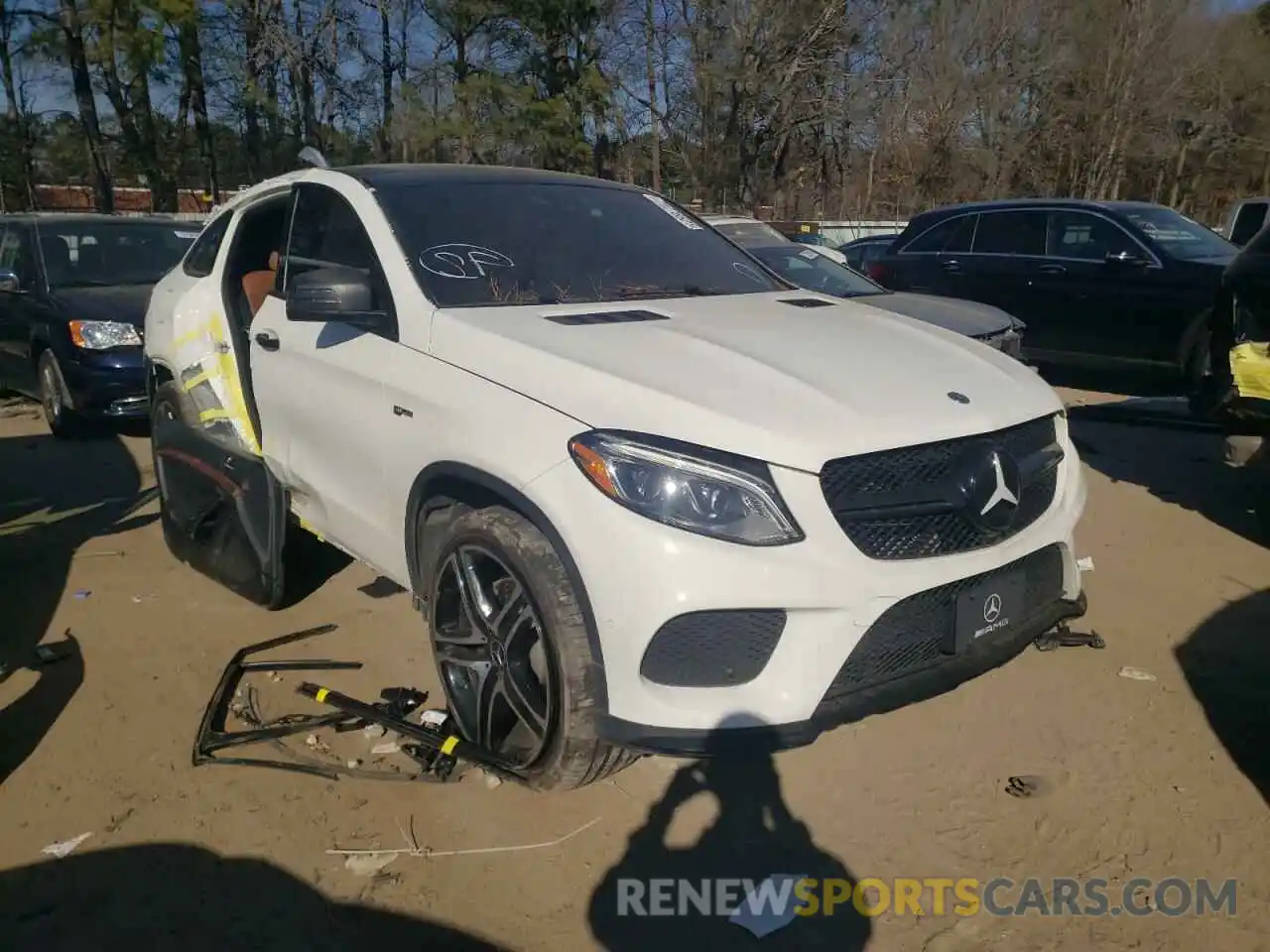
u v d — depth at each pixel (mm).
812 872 2812
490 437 2918
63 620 4461
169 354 4727
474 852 2900
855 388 2875
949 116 29969
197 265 4949
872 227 19688
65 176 29156
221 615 4500
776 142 29047
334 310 3393
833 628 2584
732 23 27031
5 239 8969
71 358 7586
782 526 2557
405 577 3449
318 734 3510
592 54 26406
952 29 29734
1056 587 3174
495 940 2570
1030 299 9445
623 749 2752
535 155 24719
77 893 2730
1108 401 8703
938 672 2801
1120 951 2518
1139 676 3783
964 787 3158
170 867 2834
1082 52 30891
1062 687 3727
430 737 3232
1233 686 3701
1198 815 2998
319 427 3752
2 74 27359
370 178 3984
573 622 2703
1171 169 33719
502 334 3105
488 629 2994
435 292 3443
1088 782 3164
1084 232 9203
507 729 3102
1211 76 31781
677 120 28328
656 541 2539
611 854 2893
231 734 3455
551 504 2711
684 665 2611
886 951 2537
